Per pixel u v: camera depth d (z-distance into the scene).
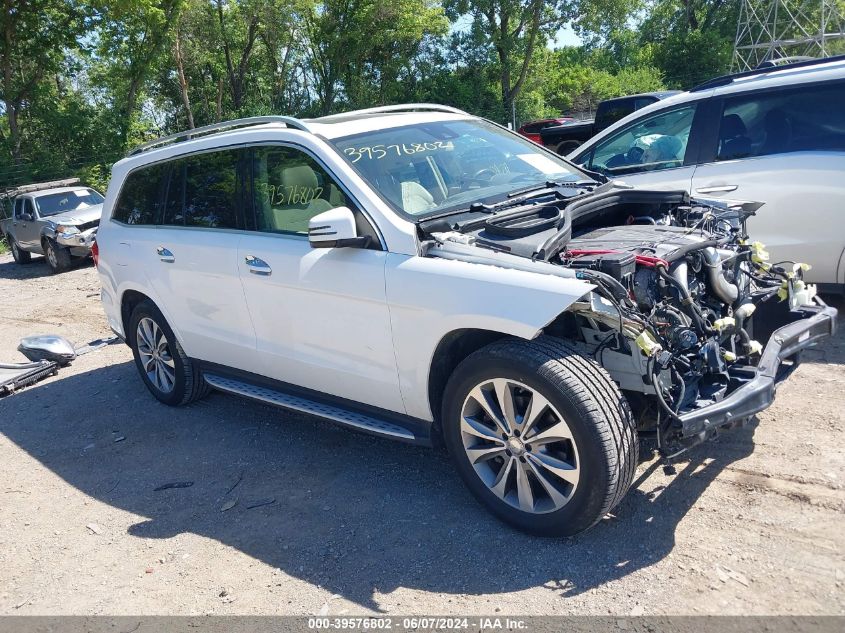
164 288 5.11
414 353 3.54
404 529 3.57
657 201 4.00
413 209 3.80
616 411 3.00
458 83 35.97
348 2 34.16
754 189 5.70
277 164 4.31
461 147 4.42
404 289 3.49
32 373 6.73
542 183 4.30
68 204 15.95
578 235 3.93
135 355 5.80
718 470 3.71
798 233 5.55
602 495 3.02
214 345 4.87
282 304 4.18
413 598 3.06
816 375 4.70
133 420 5.52
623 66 53.84
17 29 26.28
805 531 3.14
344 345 3.91
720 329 3.31
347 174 3.90
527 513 3.30
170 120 41.34
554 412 3.08
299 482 4.21
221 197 4.70
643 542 3.21
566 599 2.92
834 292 5.60
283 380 4.49
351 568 3.32
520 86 36.03
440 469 4.14
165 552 3.66
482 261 3.35
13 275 15.53
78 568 3.62
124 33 27.70
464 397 3.37
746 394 3.12
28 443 5.34
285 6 33.66
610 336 3.23
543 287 3.04
